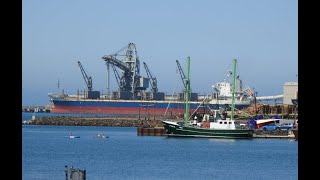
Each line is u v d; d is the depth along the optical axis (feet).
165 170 428.97
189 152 611.06
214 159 535.19
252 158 548.31
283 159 541.75
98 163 483.92
